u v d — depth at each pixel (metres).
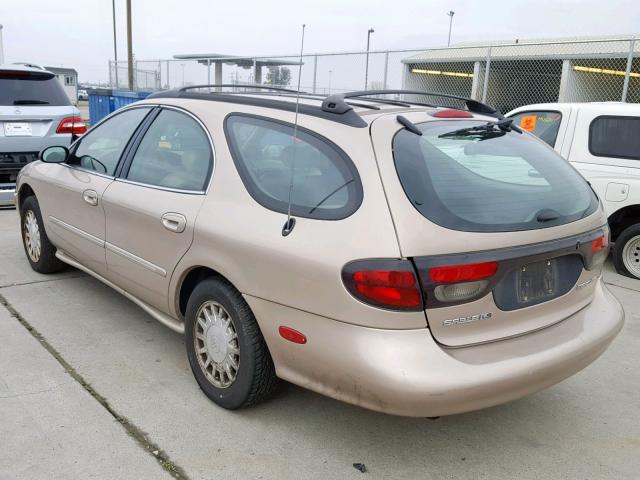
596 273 3.18
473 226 2.58
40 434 2.93
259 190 3.01
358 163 2.68
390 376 2.40
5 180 7.69
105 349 3.90
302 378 2.76
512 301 2.68
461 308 2.53
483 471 2.83
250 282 2.87
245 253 2.88
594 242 3.04
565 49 12.52
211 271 3.27
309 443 2.97
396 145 2.73
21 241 6.41
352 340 2.50
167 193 3.49
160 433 2.99
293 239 2.71
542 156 3.28
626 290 5.74
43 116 7.62
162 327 4.29
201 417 3.15
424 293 2.45
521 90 12.98
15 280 5.15
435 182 2.66
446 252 2.49
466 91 12.99
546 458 2.95
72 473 2.66
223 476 2.70
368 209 2.55
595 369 3.96
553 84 12.60
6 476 2.61
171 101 3.85
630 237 6.13
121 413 3.15
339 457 2.88
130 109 4.23
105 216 3.99
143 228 3.59
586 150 6.32
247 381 3.02
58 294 4.85
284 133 3.04
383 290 2.43
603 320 3.10
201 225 3.14
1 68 7.39
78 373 3.57
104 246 4.05
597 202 3.29
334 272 2.53
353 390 2.54
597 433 3.19
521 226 2.71
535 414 3.36
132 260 3.75
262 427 3.09
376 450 2.95
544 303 2.81
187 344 3.40
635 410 3.45
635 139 6.03
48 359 3.72
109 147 4.23
